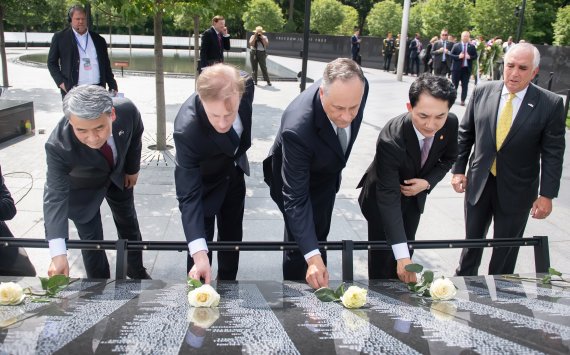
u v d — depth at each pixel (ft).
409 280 8.45
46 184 9.13
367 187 10.89
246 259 14.14
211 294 5.85
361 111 9.20
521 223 11.82
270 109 38.45
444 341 4.37
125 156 10.76
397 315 5.53
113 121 9.74
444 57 56.34
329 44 100.63
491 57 57.21
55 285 6.37
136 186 19.51
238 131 9.67
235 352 4.10
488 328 4.86
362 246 8.69
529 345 4.21
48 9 48.88
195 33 41.91
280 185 10.40
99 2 21.59
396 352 4.08
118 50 109.19
